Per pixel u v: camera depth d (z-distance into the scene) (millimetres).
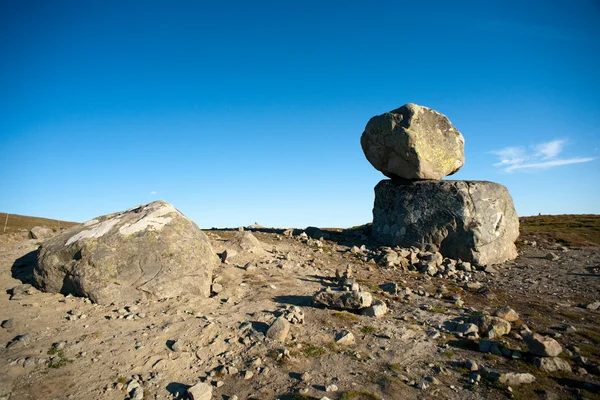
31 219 53562
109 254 10398
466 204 19016
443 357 8398
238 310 10391
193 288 11031
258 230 25500
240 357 8109
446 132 21219
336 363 8008
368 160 22516
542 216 44344
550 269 17734
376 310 10578
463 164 22016
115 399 6609
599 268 17422
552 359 7973
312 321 9953
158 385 7074
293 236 22141
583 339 9453
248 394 6887
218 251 15836
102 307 9828
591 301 13062
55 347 7828
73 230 12023
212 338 8703
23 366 7145
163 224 11477
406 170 20750
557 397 6871
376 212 22516
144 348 8086
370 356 8375
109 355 7758
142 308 9938
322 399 6551
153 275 10594
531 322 10742
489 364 8070
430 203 19828
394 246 20531
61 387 6742
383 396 6852
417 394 6961
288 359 8047
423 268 17281
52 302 9898
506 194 20406
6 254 13344
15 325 8617
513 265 18625
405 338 9289
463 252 18672
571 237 25141
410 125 20328
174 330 8891
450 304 12242
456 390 7102
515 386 7207
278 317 9641
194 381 7250
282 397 6785
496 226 19156
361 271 16203
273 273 14109
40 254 10773
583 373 7695
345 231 25234
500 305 12516
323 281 13781
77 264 10273
